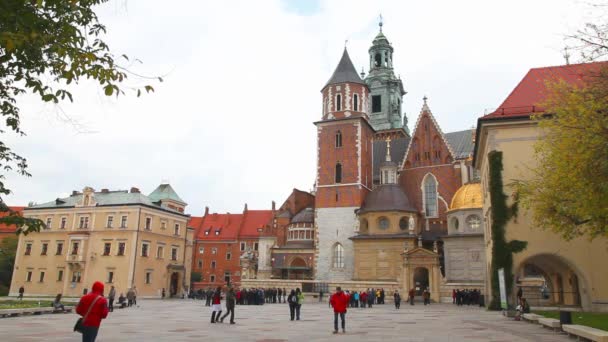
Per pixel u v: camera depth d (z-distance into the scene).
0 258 77.56
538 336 19.62
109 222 71.25
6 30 9.70
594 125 21.92
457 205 62.28
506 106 39.28
